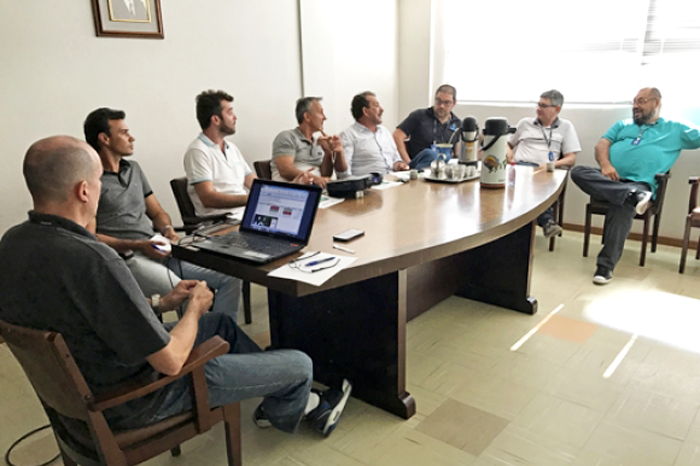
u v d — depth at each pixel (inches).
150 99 121.3
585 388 81.6
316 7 151.6
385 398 76.5
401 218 77.7
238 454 57.5
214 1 129.0
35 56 102.6
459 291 117.9
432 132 156.3
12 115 101.3
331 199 92.3
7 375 89.3
